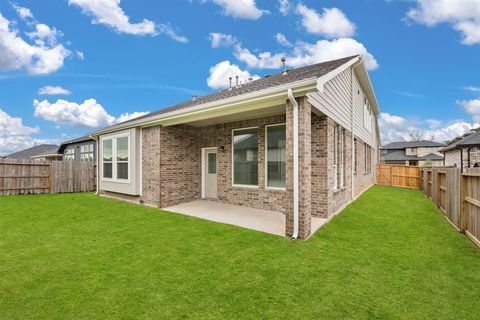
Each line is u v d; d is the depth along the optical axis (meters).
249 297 3.13
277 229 5.96
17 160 11.90
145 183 9.27
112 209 8.28
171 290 3.26
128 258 4.25
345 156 9.16
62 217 7.16
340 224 6.47
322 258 4.30
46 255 4.36
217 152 9.45
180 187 9.24
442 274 3.76
